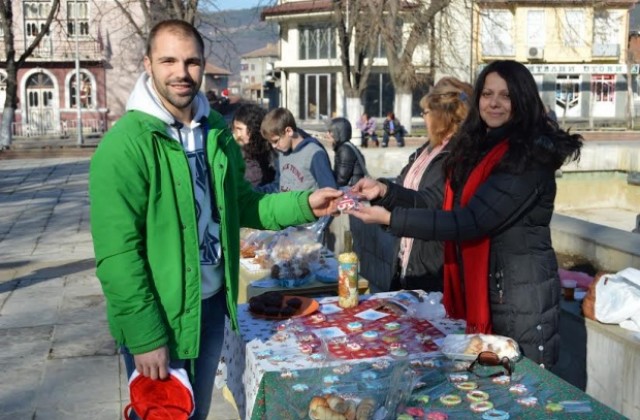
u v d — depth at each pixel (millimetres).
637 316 3578
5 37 25719
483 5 23328
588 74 44031
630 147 11938
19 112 36969
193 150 2574
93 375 4762
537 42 41594
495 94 2791
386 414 2295
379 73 42469
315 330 3111
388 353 2836
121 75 37375
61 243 9516
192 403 2465
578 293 4164
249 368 2883
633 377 3408
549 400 2354
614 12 42438
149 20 18578
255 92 76750
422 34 21000
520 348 2834
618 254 4383
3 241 9719
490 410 2285
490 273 2855
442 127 3648
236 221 2750
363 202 3242
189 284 2504
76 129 37031
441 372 2592
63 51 36781
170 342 2498
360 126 25875
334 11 24125
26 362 5008
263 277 4465
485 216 2715
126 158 2371
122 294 2354
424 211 2781
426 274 3830
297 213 2918
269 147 6012
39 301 6598
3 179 17406
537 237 2807
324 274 4344
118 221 2357
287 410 2367
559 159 2717
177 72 2432
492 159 2799
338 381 2531
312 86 44156
